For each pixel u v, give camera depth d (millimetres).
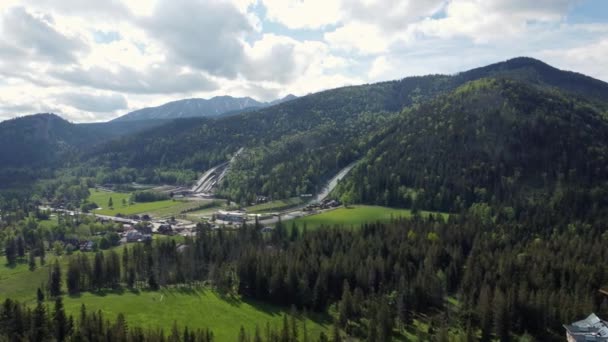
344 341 130000
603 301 136250
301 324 143125
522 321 132375
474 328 135375
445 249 178125
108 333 119688
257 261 169875
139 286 180250
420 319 143875
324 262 164250
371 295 151625
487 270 157125
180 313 150500
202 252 195625
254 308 155750
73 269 175750
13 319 125000
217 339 132125
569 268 154500
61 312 126812
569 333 124125
